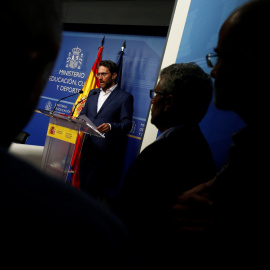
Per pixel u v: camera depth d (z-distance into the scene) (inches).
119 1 161.9
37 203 6.6
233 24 28.3
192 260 28.5
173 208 30.7
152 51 151.0
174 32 64.7
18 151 77.5
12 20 6.7
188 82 37.5
